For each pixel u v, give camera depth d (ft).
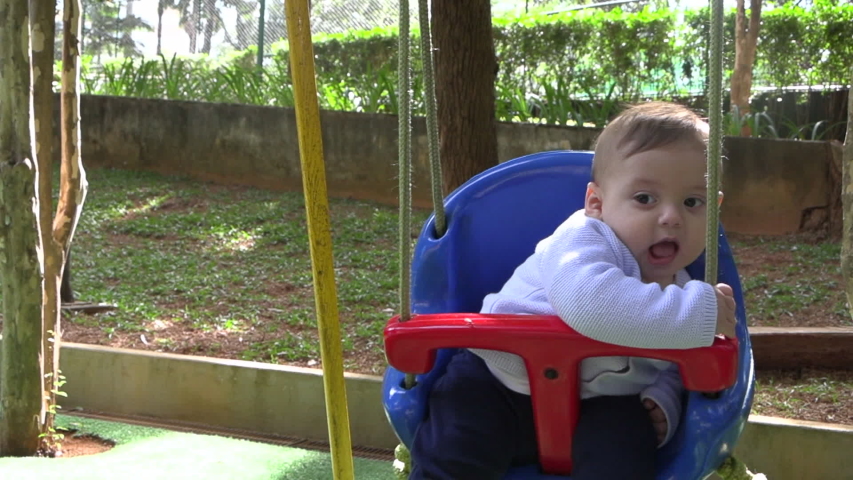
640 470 5.81
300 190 29.96
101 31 64.44
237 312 18.57
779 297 18.51
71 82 13.00
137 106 31.99
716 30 5.15
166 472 11.33
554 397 5.88
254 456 12.03
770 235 24.61
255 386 14.01
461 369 6.48
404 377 6.80
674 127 6.03
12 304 12.03
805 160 24.36
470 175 16.81
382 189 28.68
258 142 30.45
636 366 6.18
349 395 13.32
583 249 5.94
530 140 27.53
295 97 5.55
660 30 32.58
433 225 7.53
